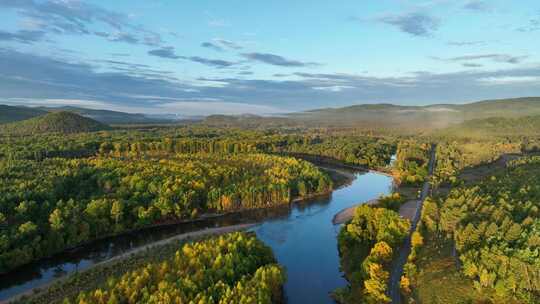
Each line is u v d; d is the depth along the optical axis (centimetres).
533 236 9456
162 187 18838
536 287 8481
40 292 11106
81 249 14575
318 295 11425
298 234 16725
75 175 18925
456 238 11606
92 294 9231
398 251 13138
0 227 13375
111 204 16400
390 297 10375
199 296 8975
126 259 13050
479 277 9438
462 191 17312
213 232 16538
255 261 11569
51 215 14362
